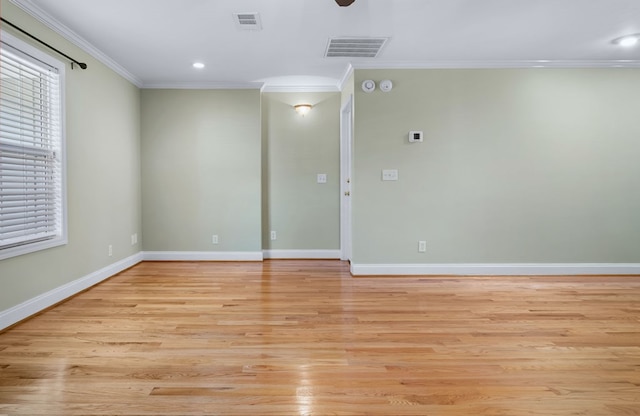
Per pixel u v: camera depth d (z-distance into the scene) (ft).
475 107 13.37
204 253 16.17
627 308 10.00
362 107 13.30
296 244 16.94
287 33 10.62
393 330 8.47
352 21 9.87
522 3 8.95
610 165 13.53
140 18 9.65
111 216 13.19
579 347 7.58
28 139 9.34
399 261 13.58
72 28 10.25
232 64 13.37
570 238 13.64
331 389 6.00
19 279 8.77
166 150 15.89
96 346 7.53
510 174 13.50
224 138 16.02
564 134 13.47
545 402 5.65
